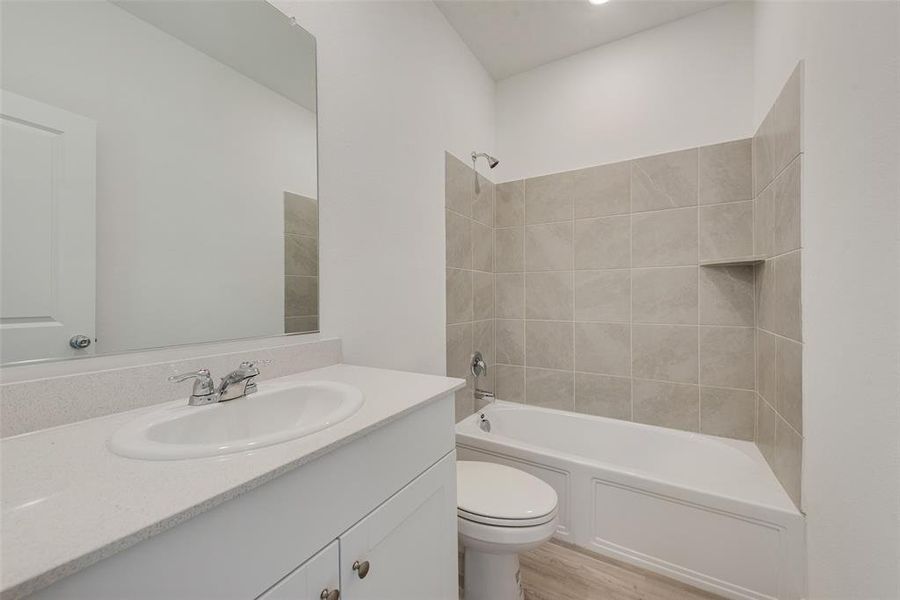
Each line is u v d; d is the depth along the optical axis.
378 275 1.47
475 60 2.22
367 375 1.10
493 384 2.41
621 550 1.47
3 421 0.62
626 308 2.05
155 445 0.56
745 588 1.26
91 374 0.72
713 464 1.71
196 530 0.45
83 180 0.73
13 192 0.65
